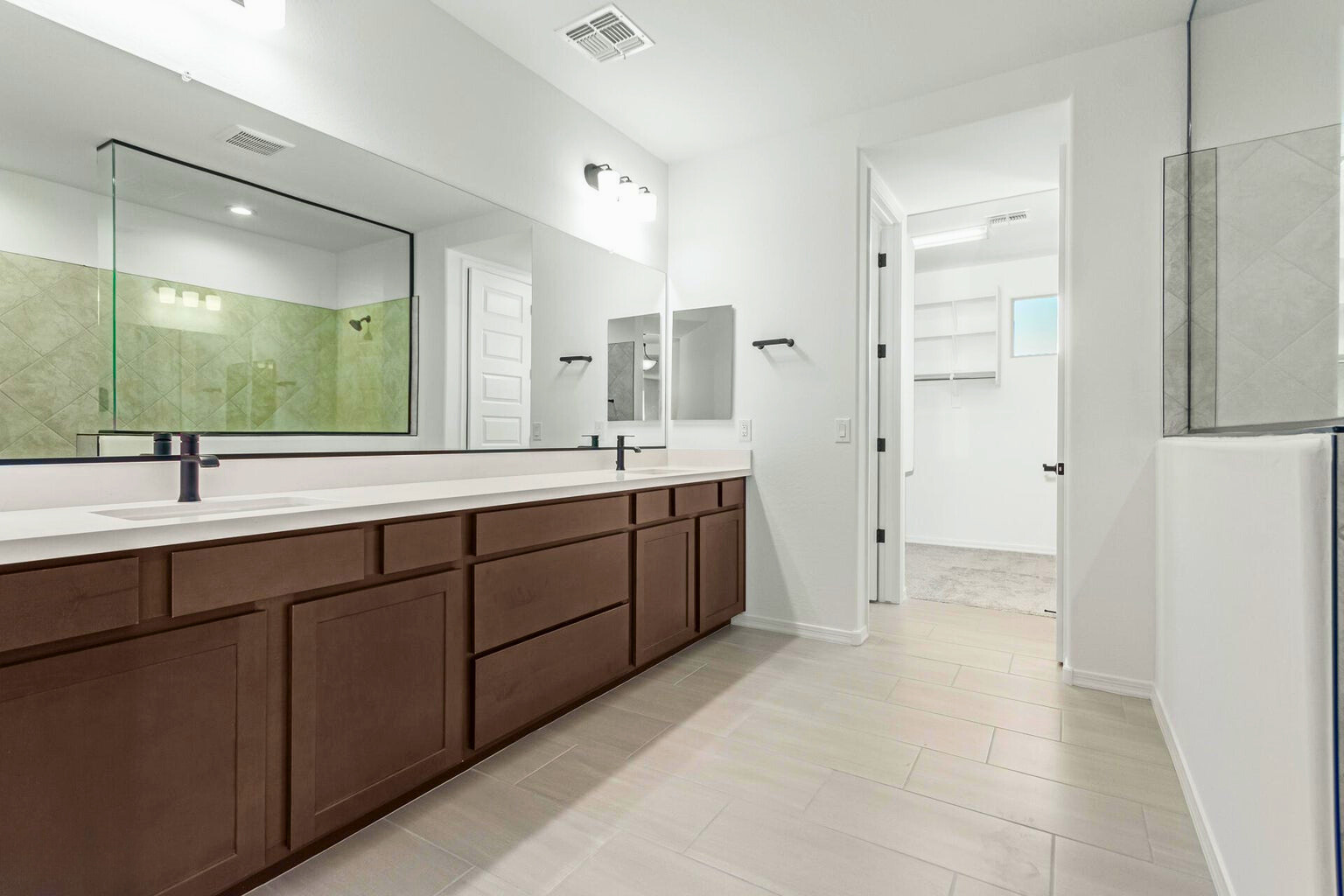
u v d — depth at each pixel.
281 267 1.77
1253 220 1.53
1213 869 1.33
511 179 2.50
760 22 2.27
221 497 1.60
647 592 2.47
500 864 1.39
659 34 2.35
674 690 2.39
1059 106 2.52
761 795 1.67
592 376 2.93
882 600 3.72
